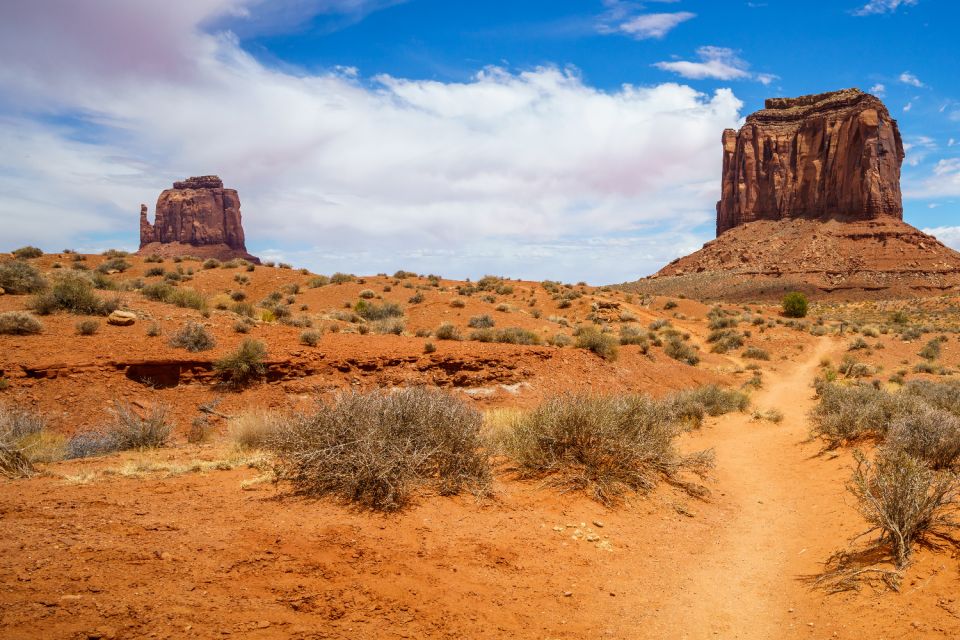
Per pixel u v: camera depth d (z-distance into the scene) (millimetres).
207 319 19469
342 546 4855
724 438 15312
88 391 12727
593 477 8008
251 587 3898
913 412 10328
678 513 7676
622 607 4742
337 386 16141
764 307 81750
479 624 4047
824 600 4816
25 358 12945
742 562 6117
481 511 6387
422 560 4887
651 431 9203
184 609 3436
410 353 18938
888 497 5508
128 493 5832
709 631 4457
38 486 5992
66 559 3875
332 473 6090
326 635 3488
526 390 19797
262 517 5316
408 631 3760
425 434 6852
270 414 10094
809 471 10430
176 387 14227
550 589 4852
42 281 20578
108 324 16797
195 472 7102
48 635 2941
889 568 4977
